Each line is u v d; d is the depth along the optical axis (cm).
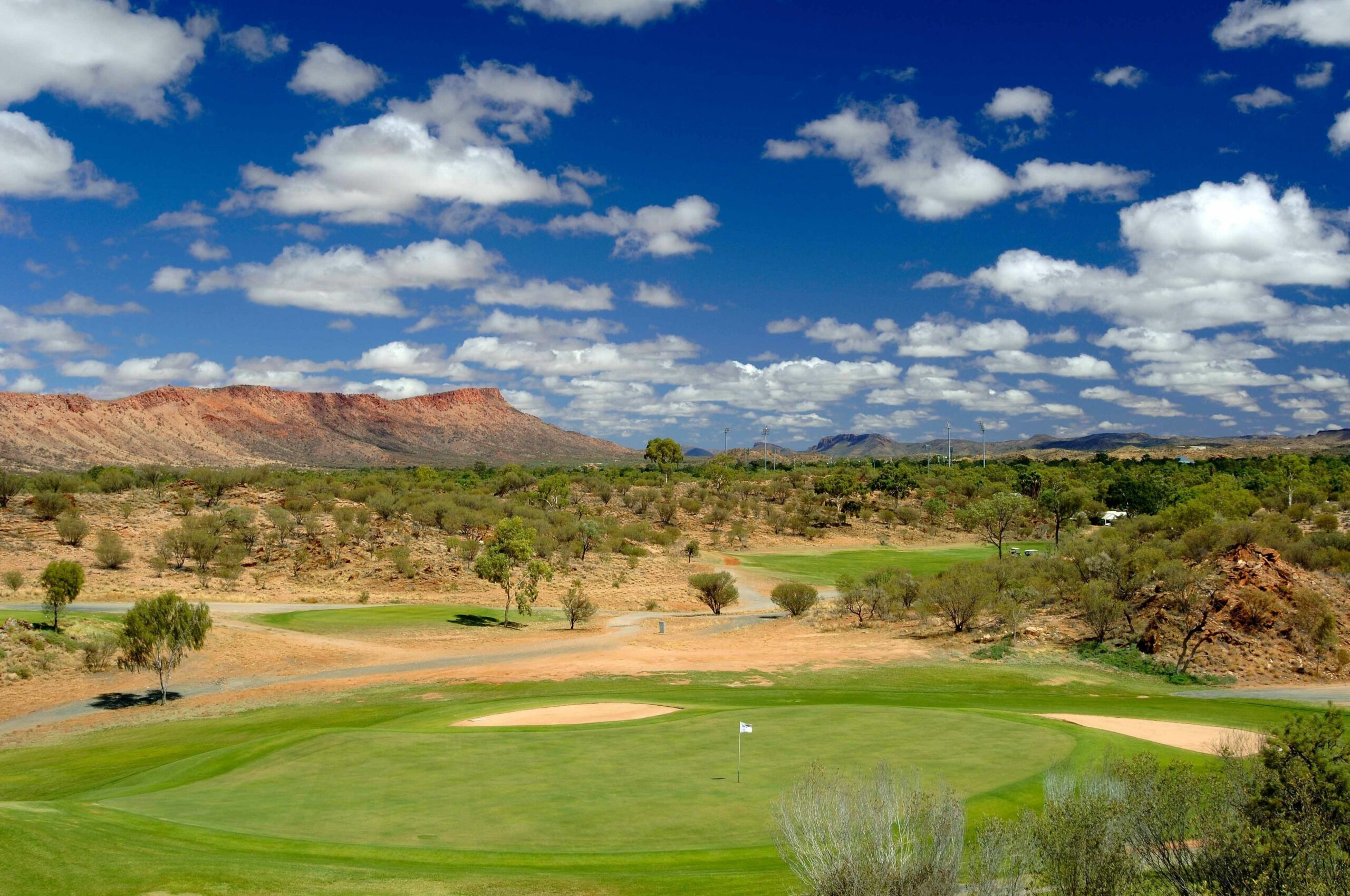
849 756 2809
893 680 5300
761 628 7738
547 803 2405
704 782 2567
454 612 8162
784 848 1831
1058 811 1456
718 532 13638
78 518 9875
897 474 16962
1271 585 5997
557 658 6284
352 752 2988
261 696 5144
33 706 4956
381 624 7438
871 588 7762
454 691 5081
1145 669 5447
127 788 2905
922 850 1313
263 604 8188
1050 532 14200
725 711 3669
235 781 2706
